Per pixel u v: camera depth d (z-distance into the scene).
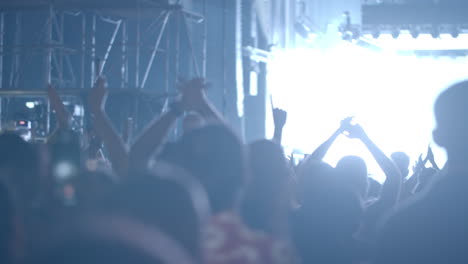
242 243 2.70
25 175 2.70
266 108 22.19
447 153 2.95
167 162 2.78
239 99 20.38
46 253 1.79
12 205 2.31
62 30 16.75
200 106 3.71
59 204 2.33
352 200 4.62
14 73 17.95
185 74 18.64
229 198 2.74
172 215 2.14
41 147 2.81
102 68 16.11
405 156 8.17
